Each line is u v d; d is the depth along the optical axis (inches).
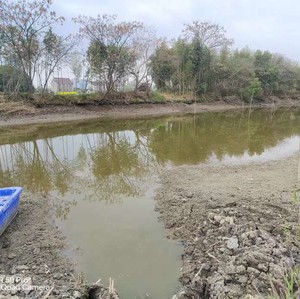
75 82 1439.5
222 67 1569.9
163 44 1390.3
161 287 167.5
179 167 413.7
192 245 205.9
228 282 154.3
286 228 189.2
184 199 280.5
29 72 966.4
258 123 940.6
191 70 1450.5
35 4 886.4
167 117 1094.4
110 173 404.5
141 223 246.1
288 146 555.2
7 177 389.4
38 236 222.8
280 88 1948.8
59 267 185.8
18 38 887.7
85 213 268.1
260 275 152.9
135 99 1214.3
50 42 964.6
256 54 1852.9
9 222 236.2
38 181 371.9
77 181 371.2
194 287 159.6
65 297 150.2
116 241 217.8
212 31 1528.1
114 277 177.0
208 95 1563.7
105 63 1093.1
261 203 255.3
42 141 634.2
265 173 363.9
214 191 296.0
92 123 895.7
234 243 187.0
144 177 375.9
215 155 488.7
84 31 1063.0
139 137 690.8
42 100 952.9
